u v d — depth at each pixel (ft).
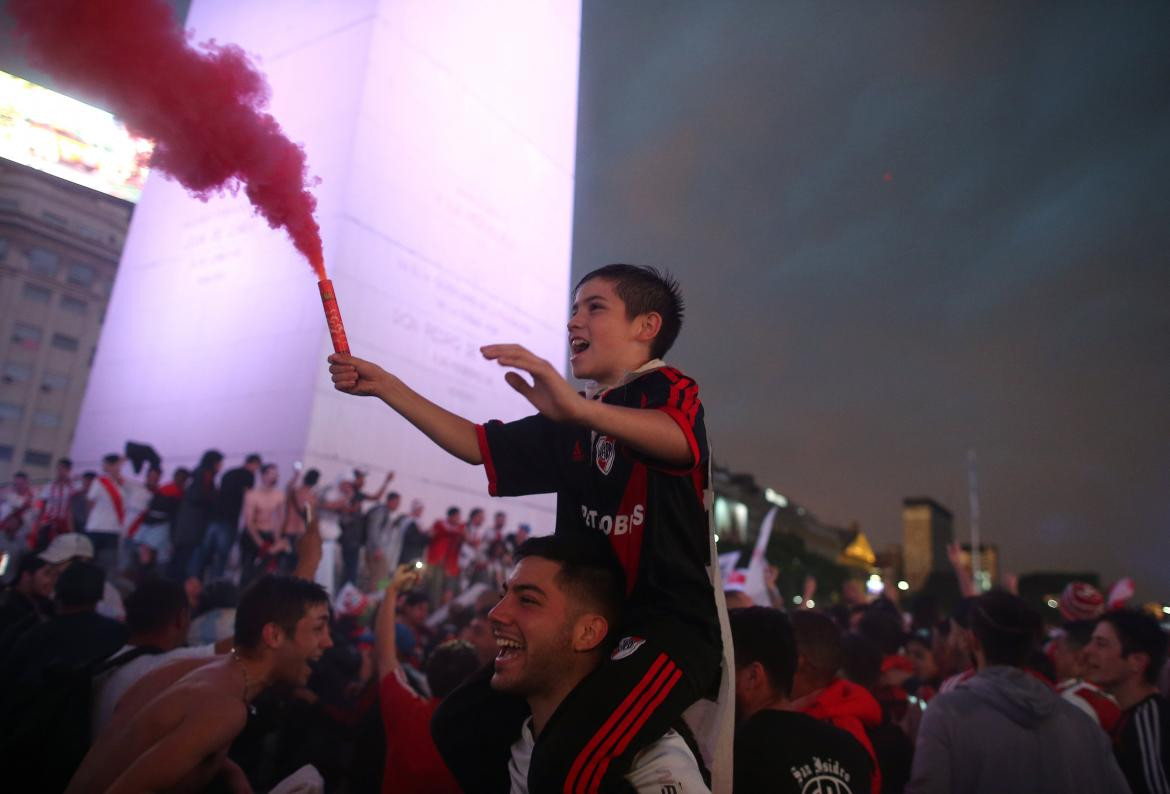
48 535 41.42
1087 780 9.78
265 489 36.96
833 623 10.85
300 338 44.29
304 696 13.00
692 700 5.81
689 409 6.10
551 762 5.34
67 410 163.22
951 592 153.89
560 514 7.34
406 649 18.93
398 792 8.32
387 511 40.47
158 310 52.01
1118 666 12.48
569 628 6.13
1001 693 10.27
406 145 50.60
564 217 66.44
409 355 48.60
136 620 10.52
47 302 159.74
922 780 10.38
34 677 10.28
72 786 7.34
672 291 7.49
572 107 69.72
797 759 7.73
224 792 8.15
